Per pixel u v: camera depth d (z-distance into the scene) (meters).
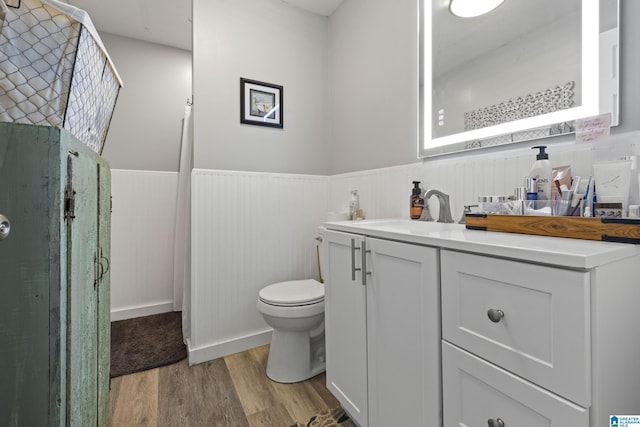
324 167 2.27
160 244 2.59
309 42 2.21
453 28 1.33
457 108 1.31
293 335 1.60
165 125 2.65
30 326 0.58
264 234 2.02
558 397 0.55
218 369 1.71
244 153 1.96
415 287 0.85
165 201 2.61
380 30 1.76
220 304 1.87
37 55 0.73
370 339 1.05
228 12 1.90
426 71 1.45
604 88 0.89
